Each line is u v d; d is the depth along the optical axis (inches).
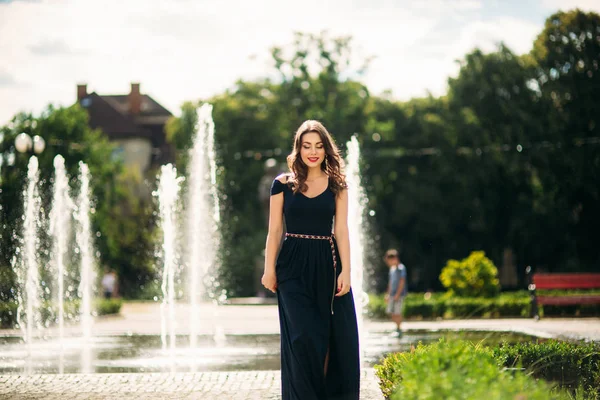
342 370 199.2
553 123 1616.6
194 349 471.5
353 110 1785.2
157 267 1239.5
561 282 741.3
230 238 1775.3
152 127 2506.2
